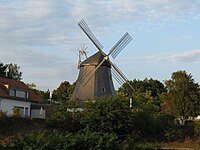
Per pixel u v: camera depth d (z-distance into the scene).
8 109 62.44
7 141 38.91
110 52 66.94
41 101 71.25
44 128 45.44
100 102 47.69
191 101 63.69
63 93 97.25
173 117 55.28
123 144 42.91
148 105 57.69
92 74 65.06
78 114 47.38
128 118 47.50
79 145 36.62
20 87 66.75
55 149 35.41
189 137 50.50
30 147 35.16
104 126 45.84
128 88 77.25
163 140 49.84
